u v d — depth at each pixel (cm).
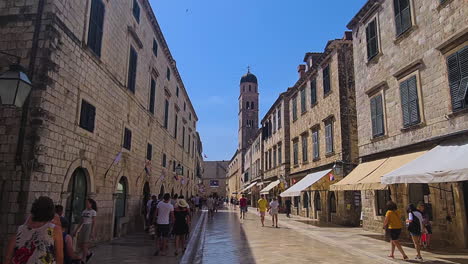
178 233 1117
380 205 1677
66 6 1030
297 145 2988
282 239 1547
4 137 889
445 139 1189
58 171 988
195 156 4997
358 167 1712
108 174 1376
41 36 944
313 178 2242
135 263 952
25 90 678
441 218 1242
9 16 962
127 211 1638
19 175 867
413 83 1378
